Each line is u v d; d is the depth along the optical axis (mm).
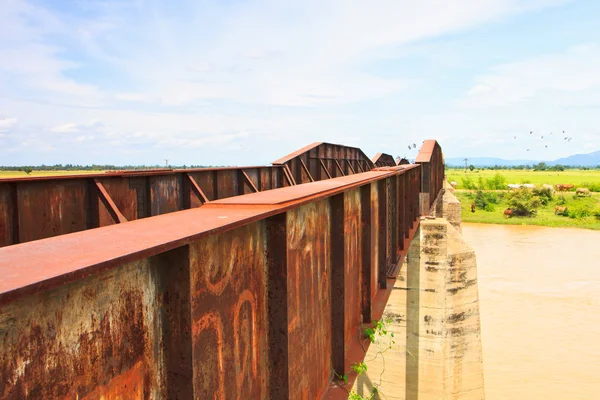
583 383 17844
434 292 15445
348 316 5633
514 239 47500
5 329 1447
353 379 5328
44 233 6602
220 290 2666
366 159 25516
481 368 15641
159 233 2078
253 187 11906
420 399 15164
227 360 2775
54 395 1629
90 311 1795
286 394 3533
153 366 2193
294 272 3707
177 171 9297
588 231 51812
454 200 28156
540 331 22953
